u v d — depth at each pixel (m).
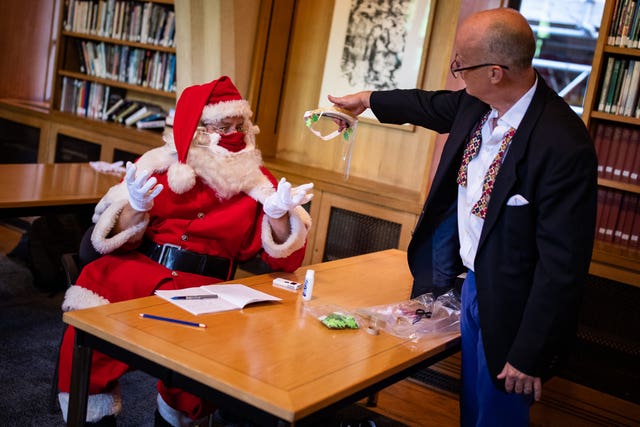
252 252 2.67
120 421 2.83
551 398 3.35
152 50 5.23
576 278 1.90
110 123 5.28
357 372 1.77
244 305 2.14
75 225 4.24
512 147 2.03
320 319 2.13
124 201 2.45
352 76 4.34
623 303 3.18
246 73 4.38
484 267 2.08
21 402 2.83
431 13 3.99
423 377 3.67
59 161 5.42
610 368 3.24
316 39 4.50
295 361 1.78
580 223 1.91
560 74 3.73
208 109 2.57
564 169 1.91
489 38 1.96
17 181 3.38
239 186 2.60
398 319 2.26
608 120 3.44
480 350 2.14
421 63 4.06
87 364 1.90
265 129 4.57
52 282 4.10
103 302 2.36
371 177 4.35
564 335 1.96
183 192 2.54
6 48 6.15
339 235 3.98
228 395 1.61
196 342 1.80
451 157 2.31
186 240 2.55
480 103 2.28
